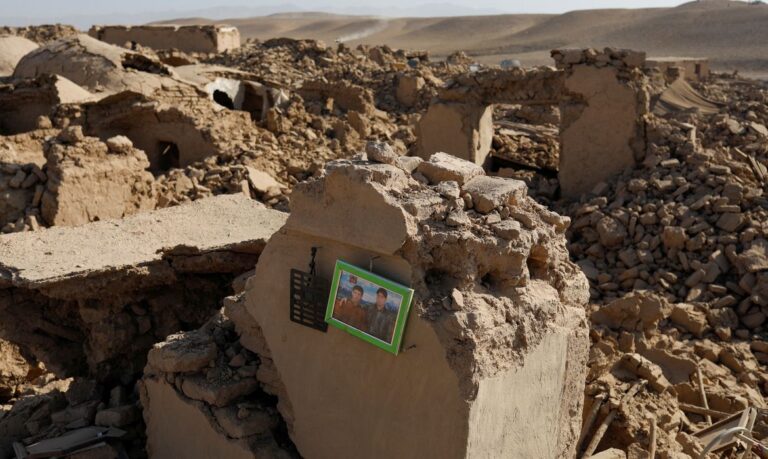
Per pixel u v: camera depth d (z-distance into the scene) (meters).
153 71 20.17
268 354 5.29
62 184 10.51
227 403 5.26
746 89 33.53
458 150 14.71
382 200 4.42
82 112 15.98
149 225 7.65
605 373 7.02
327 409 4.86
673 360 7.85
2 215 10.70
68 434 5.88
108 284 6.53
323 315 4.77
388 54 36.56
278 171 15.12
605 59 13.36
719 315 9.59
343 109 22.81
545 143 17.70
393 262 4.47
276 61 32.66
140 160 11.61
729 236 10.64
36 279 6.15
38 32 42.00
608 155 13.55
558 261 5.07
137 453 6.04
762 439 6.55
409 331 4.40
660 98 27.72
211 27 35.97
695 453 6.19
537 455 4.94
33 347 6.95
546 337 4.76
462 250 4.46
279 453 5.12
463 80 14.73
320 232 4.72
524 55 69.00
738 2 105.56
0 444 6.19
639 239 11.30
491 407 4.38
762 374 8.38
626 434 6.29
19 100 17.67
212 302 7.41
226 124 17.69
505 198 4.79
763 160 13.52
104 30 37.34
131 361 6.98
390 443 4.55
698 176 12.05
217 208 8.22
